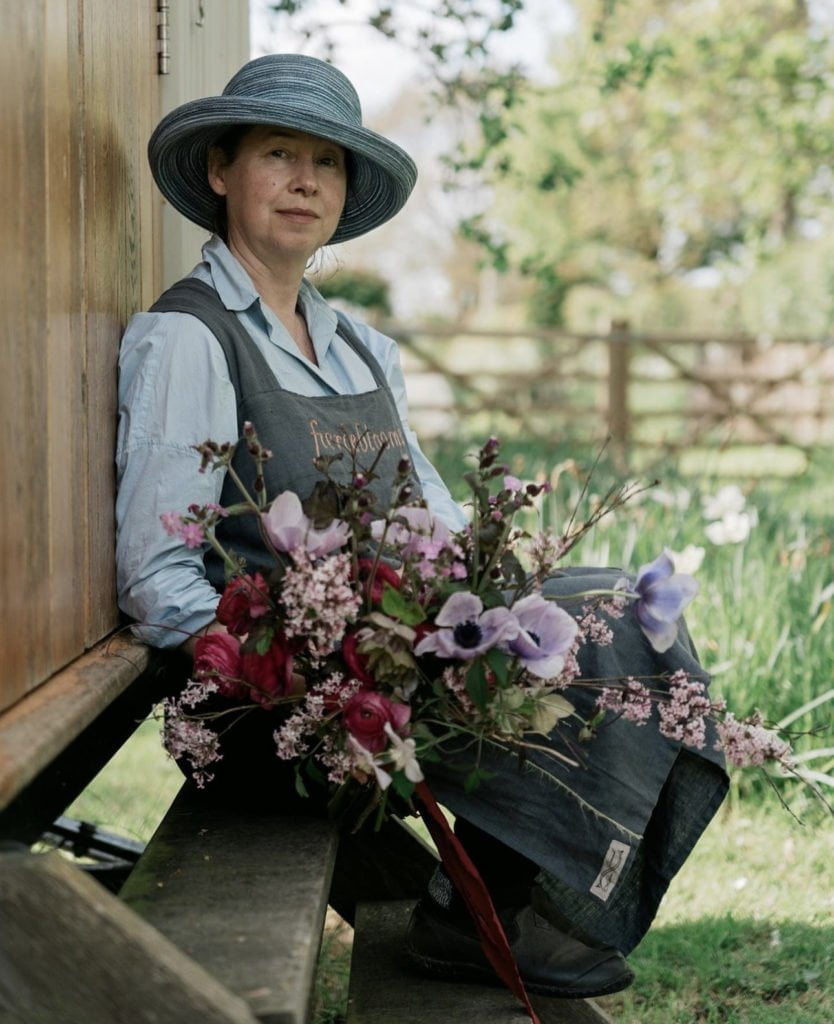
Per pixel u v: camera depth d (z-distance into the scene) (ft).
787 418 39.91
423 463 8.66
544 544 6.12
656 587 6.18
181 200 8.20
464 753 6.47
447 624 5.69
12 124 5.36
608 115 63.72
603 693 6.23
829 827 11.53
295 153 7.65
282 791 6.70
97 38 7.04
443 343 78.02
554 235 74.33
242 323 7.45
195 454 6.98
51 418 5.84
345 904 8.16
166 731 6.17
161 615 6.80
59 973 4.26
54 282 5.97
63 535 6.00
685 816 6.82
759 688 12.89
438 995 6.73
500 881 6.80
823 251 64.90
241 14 12.60
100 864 9.87
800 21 57.21
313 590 5.55
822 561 15.65
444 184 25.31
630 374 39.73
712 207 70.18
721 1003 8.71
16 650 5.22
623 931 6.95
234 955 4.91
